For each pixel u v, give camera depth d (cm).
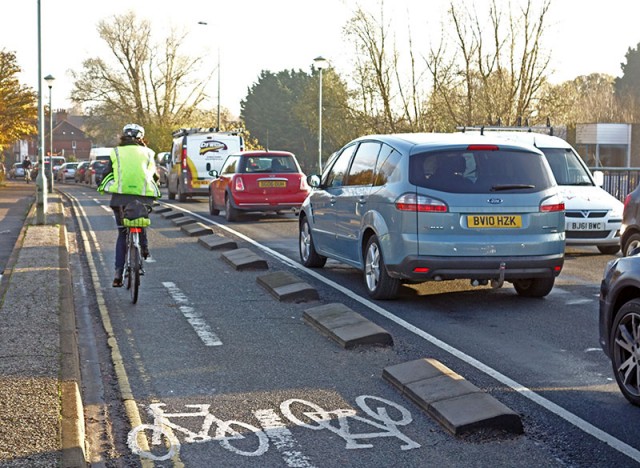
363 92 3984
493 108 3453
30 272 1188
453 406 573
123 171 985
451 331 845
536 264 936
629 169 2111
